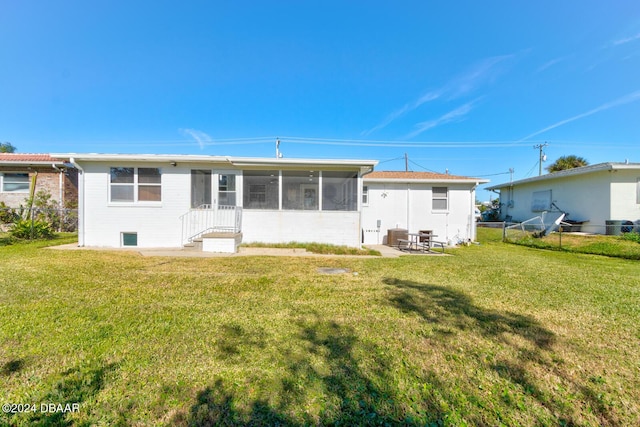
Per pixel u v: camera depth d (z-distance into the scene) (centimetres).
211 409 175
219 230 959
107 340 260
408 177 1300
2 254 720
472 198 1296
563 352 255
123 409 174
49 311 328
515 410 181
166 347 249
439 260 765
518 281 521
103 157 888
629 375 222
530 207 1834
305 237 974
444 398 191
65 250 811
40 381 199
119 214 929
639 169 1277
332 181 980
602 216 1344
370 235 1275
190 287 445
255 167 957
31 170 1337
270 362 228
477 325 312
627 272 620
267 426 162
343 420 169
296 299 394
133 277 501
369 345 261
